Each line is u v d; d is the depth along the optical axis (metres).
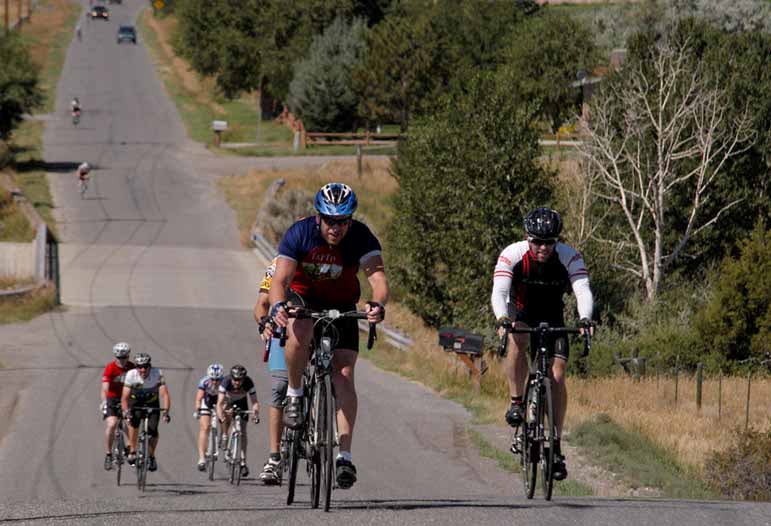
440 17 195.25
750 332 85.50
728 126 102.56
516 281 18.59
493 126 94.94
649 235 104.56
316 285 16.05
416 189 97.62
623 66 110.06
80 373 63.78
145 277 96.06
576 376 81.00
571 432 47.78
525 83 154.88
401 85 169.25
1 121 142.25
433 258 97.69
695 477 43.06
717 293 86.19
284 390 17.86
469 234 93.38
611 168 104.88
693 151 96.81
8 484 39.91
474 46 191.50
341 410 16.22
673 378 78.81
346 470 15.89
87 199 128.88
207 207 129.25
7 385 59.84
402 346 73.25
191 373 64.44
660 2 167.50
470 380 62.38
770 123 104.25
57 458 45.06
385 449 45.72
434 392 60.53
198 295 90.81
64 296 87.56
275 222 116.94
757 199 104.31
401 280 99.12
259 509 16.77
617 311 95.94
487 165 94.19
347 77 186.50
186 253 107.38
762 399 69.88
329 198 15.23
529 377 18.97
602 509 16.55
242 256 108.25
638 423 54.06
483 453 44.91
